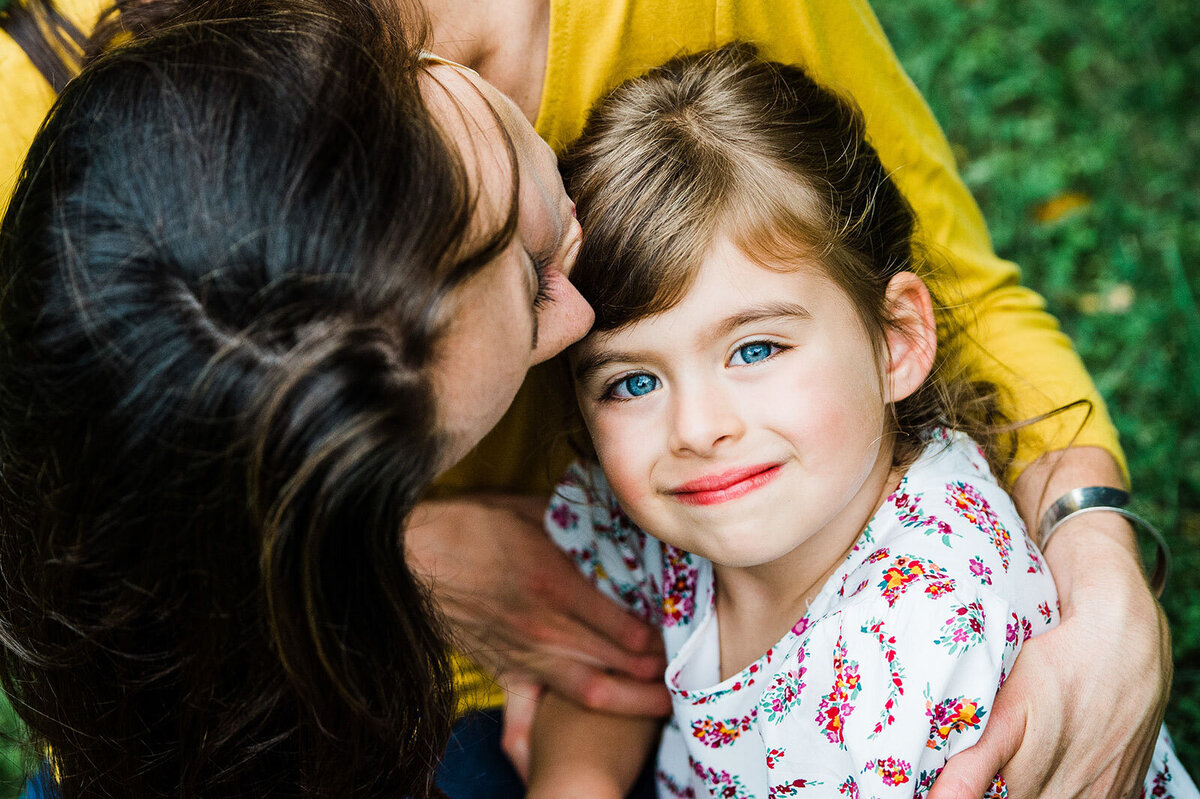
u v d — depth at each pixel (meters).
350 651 1.15
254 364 1.00
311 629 1.10
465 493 1.98
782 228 1.48
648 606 1.96
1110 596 1.60
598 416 1.55
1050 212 3.30
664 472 1.50
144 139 1.06
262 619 1.11
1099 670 1.50
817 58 1.82
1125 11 3.68
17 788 2.07
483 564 1.93
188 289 1.01
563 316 1.34
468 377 1.12
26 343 1.07
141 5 1.49
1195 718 2.19
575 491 1.92
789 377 1.45
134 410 1.02
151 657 1.17
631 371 1.51
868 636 1.44
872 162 1.70
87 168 1.07
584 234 1.50
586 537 1.94
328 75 1.08
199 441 1.02
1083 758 1.49
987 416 1.88
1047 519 1.79
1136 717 1.50
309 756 1.26
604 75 1.68
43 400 1.06
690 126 1.54
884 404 1.60
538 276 1.30
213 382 1.01
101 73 1.14
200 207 1.02
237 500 1.05
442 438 1.13
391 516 1.10
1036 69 3.62
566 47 1.64
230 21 1.16
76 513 1.08
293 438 1.02
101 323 1.02
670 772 1.93
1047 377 1.92
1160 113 3.47
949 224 1.98
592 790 1.86
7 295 1.10
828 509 1.50
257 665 1.15
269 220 1.01
